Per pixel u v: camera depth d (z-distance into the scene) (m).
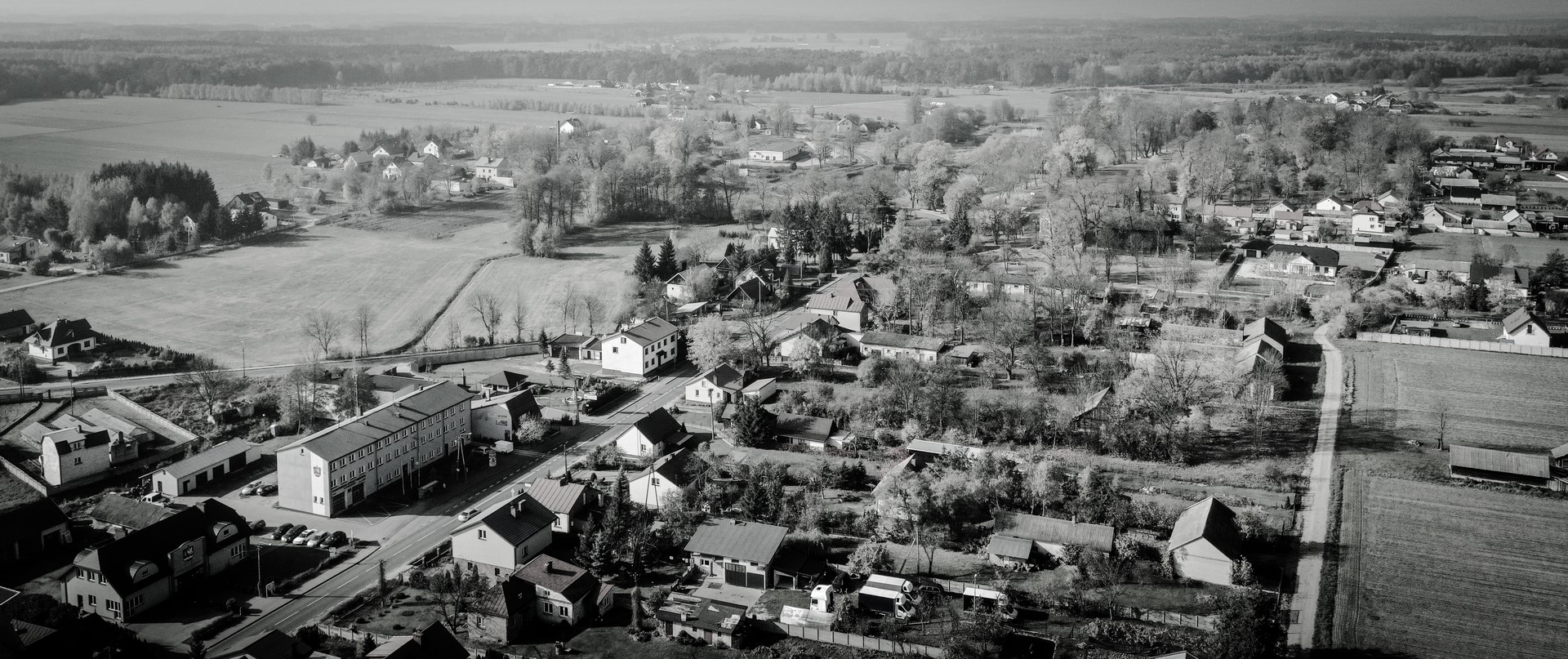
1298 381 178.88
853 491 144.50
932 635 110.38
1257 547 125.31
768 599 119.81
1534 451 149.75
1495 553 122.75
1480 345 192.88
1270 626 104.06
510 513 130.62
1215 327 195.75
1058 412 160.50
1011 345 185.62
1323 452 151.38
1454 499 136.12
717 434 166.75
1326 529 129.00
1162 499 137.50
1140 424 153.38
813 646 110.81
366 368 195.62
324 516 143.75
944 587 118.44
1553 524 129.25
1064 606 113.69
